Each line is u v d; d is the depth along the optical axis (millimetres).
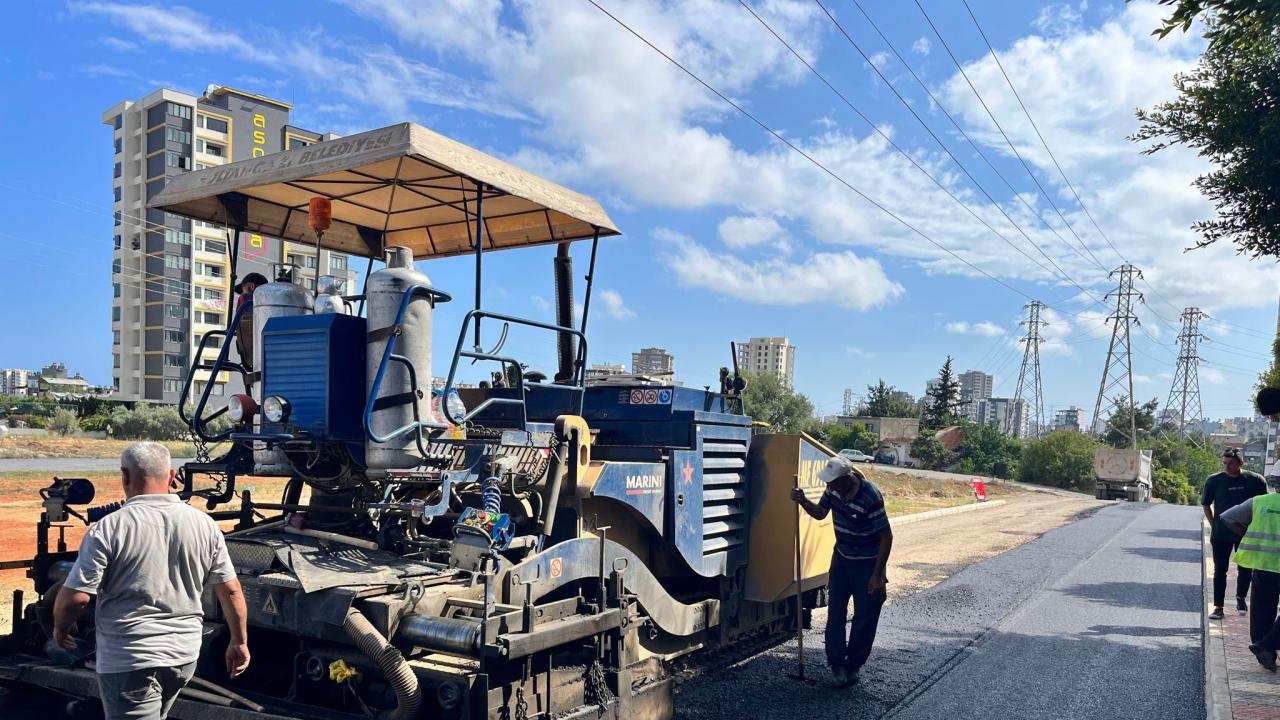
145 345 69062
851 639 6578
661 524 6207
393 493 4977
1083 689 6605
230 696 4332
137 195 69938
